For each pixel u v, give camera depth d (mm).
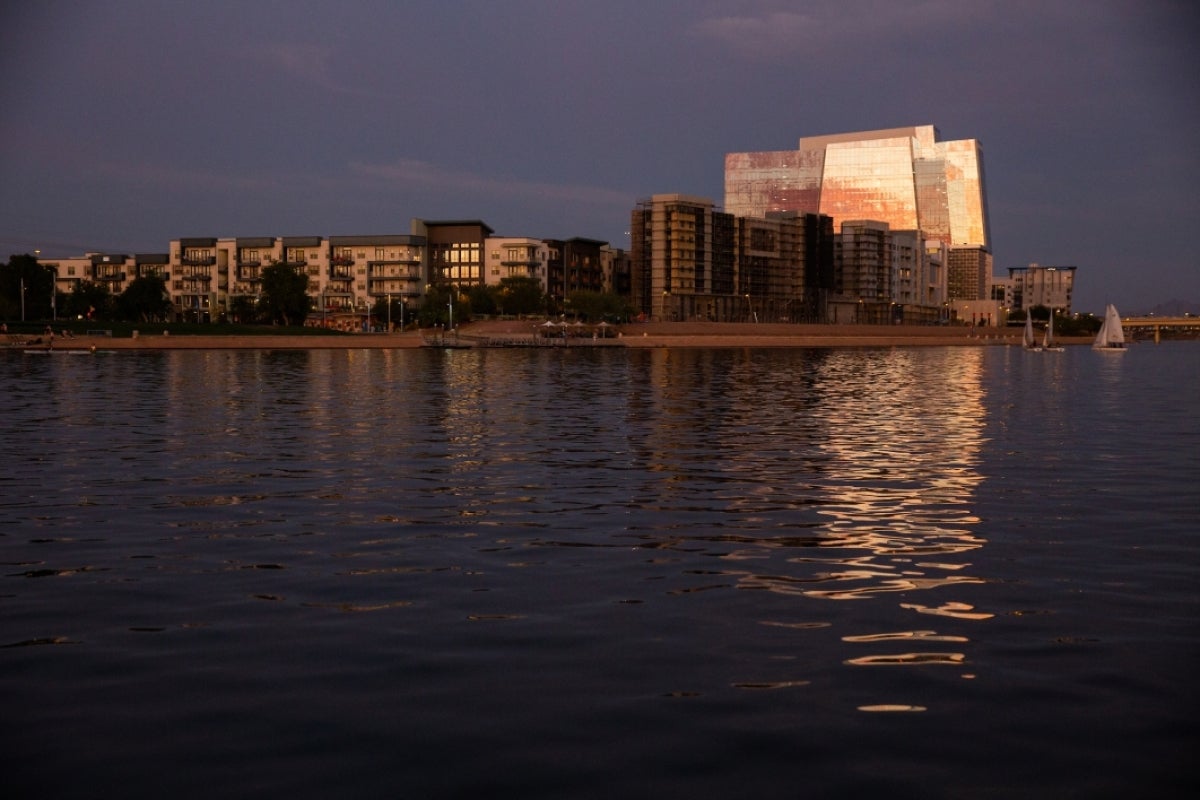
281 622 13727
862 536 19203
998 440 35688
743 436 36500
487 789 9078
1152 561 17203
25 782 9227
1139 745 9875
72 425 40062
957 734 10125
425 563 17016
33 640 13016
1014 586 15539
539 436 36250
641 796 8945
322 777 9297
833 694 11125
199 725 10391
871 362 120812
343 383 69312
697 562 17078
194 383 69125
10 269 177500
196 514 21344
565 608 14336
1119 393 64625
